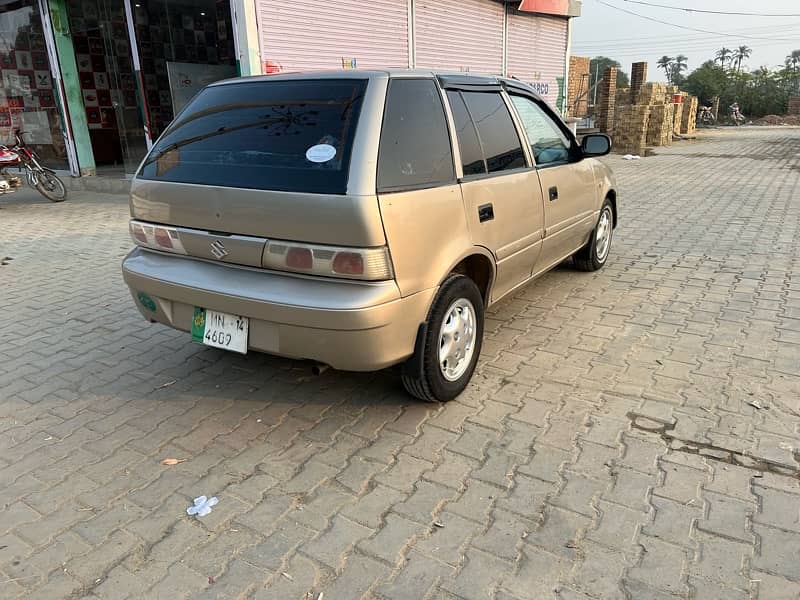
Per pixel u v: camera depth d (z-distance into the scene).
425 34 13.07
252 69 9.58
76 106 12.34
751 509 2.55
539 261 4.39
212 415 3.41
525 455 2.96
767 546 2.35
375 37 11.77
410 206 2.85
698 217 8.33
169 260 3.32
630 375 3.75
